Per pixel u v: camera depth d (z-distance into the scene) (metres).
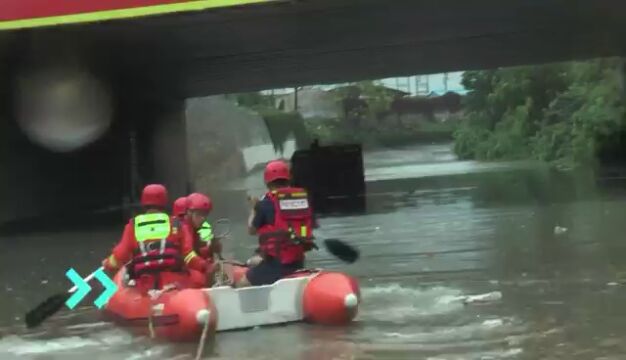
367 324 7.37
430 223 17.33
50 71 24.02
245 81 33.09
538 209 19.16
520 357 5.99
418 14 20.39
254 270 7.83
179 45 22.33
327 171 29.69
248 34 21.36
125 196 32.62
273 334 7.09
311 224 8.13
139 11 16.45
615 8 21.20
